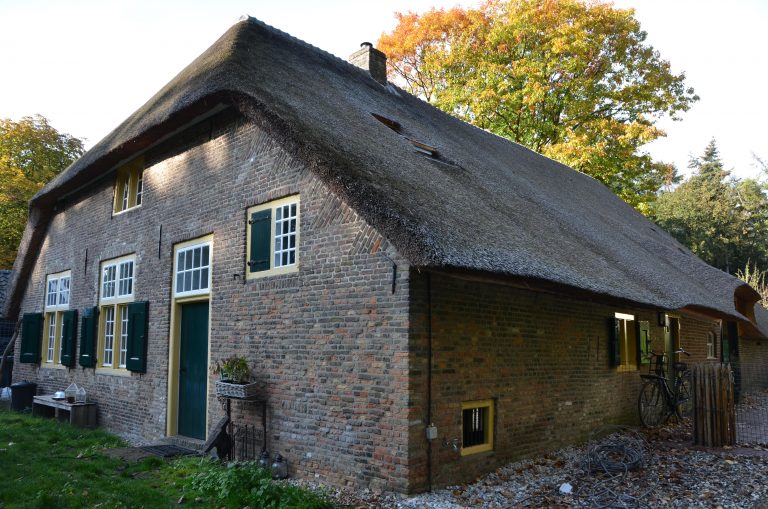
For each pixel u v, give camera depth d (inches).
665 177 820.0
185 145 351.3
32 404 470.9
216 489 215.9
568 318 323.0
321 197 258.1
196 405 324.5
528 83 749.9
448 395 234.7
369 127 318.0
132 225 394.3
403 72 900.0
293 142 249.1
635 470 263.7
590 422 331.9
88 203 457.4
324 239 254.1
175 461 271.7
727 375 331.0
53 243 505.0
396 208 213.2
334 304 246.4
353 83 419.2
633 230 533.0
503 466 263.1
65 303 475.2
